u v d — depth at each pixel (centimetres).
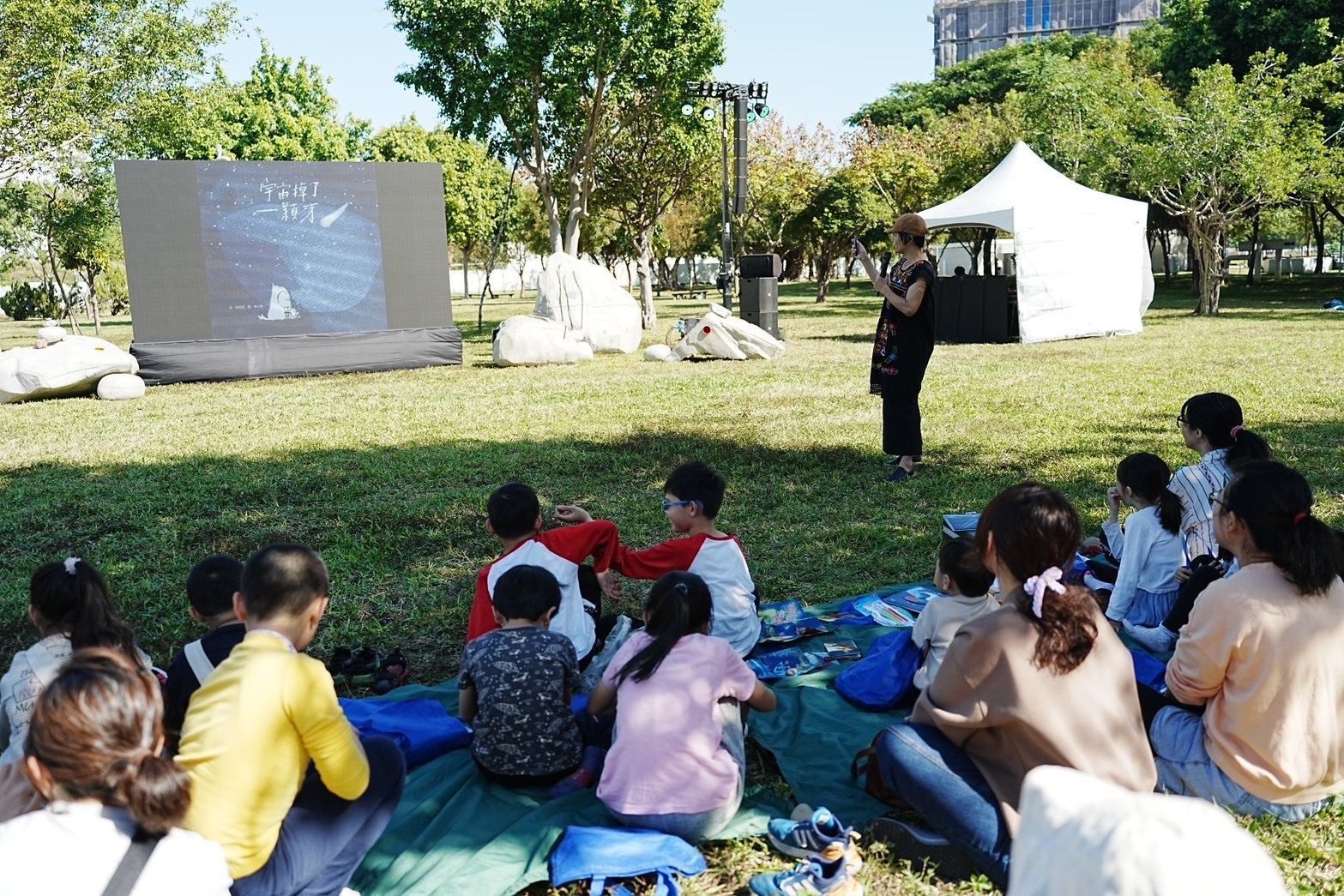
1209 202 2280
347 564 617
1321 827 315
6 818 253
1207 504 448
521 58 2020
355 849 276
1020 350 1681
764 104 1952
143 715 203
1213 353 1507
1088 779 161
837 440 930
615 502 742
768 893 284
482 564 617
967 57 12975
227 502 769
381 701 410
